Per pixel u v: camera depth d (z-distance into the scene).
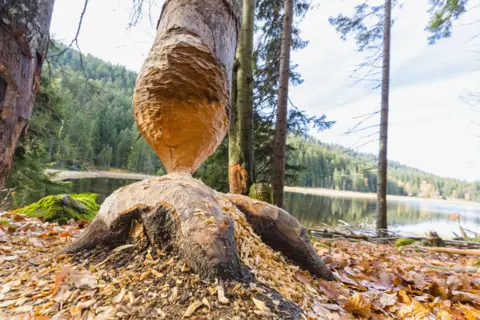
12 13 1.37
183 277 1.23
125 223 1.54
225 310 1.07
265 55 8.69
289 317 1.13
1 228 2.60
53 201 4.01
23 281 1.29
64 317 0.99
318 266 1.84
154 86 1.70
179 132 1.76
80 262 1.46
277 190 5.94
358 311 1.40
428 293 1.87
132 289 1.16
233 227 1.53
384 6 8.69
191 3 1.84
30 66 1.53
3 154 1.41
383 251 4.73
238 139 5.48
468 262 3.90
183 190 1.51
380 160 7.98
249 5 5.75
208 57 1.74
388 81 8.24
